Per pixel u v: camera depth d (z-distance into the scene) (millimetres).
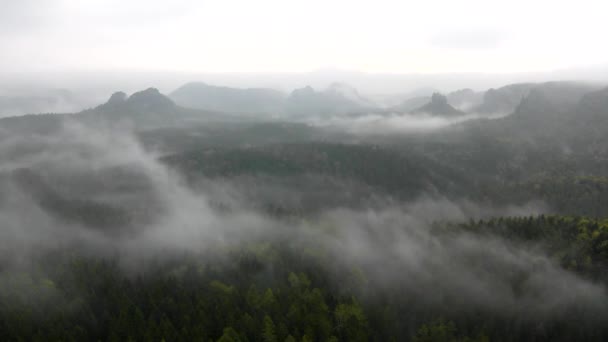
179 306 105125
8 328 97812
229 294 113625
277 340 91938
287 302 107562
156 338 91250
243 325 95188
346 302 111125
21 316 103500
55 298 114688
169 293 115000
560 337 106938
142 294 113375
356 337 95250
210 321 97000
